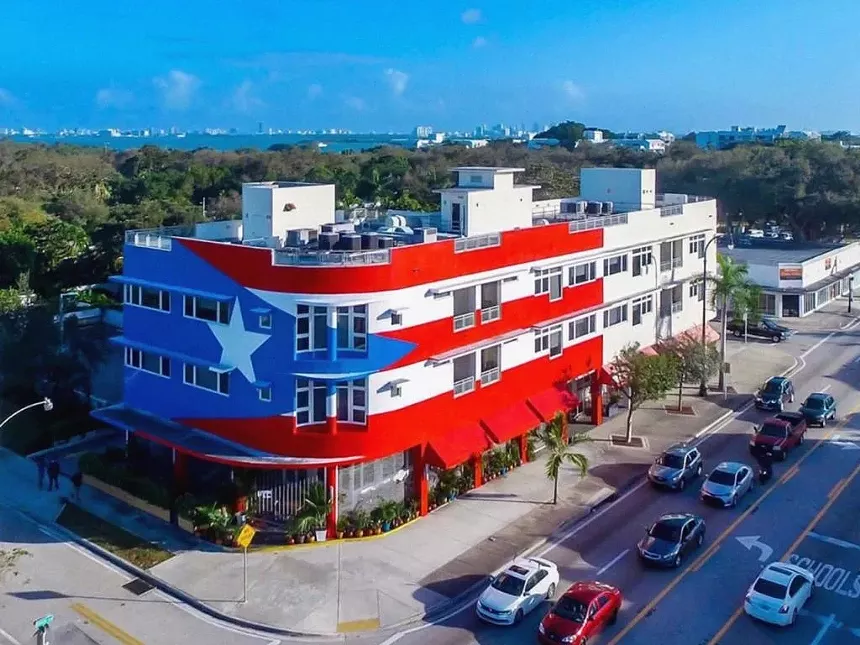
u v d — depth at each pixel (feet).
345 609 93.71
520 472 134.00
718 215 385.70
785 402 170.30
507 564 104.27
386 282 108.27
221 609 93.76
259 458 109.60
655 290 171.53
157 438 117.80
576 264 146.10
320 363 107.55
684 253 183.32
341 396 110.01
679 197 196.54
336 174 425.69
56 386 151.94
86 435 147.54
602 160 495.41
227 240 136.87
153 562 104.42
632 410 147.74
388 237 120.88
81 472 127.65
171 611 94.17
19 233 267.39
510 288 130.62
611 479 131.85
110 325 193.67
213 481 119.65
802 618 92.53
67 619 92.22
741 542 110.93
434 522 116.26
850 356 210.18
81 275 258.37
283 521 113.29
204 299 116.37
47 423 147.23
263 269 108.37
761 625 90.89
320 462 108.58
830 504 123.34
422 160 487.61
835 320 251.80
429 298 115.14
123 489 121.80
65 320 164.35
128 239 127.85
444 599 96.12
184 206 335.88
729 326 230.68
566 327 145.18
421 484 117.80
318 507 109.09
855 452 145.18
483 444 124.26
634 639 88.02
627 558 106.32
